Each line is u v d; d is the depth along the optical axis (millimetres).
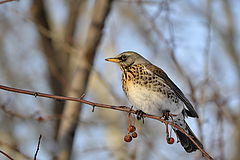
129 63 12188
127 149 12797
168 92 11797
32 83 17094
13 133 14977
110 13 15070
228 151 14609
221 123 11727
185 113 11953
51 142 13828
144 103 11812
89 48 14023
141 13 13391
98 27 14047
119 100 13875
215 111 12344
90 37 14047
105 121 16625
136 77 11875
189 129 11734
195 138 11531
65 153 13578
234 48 17750
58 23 17500
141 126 13250
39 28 14859
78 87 13844
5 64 17344
